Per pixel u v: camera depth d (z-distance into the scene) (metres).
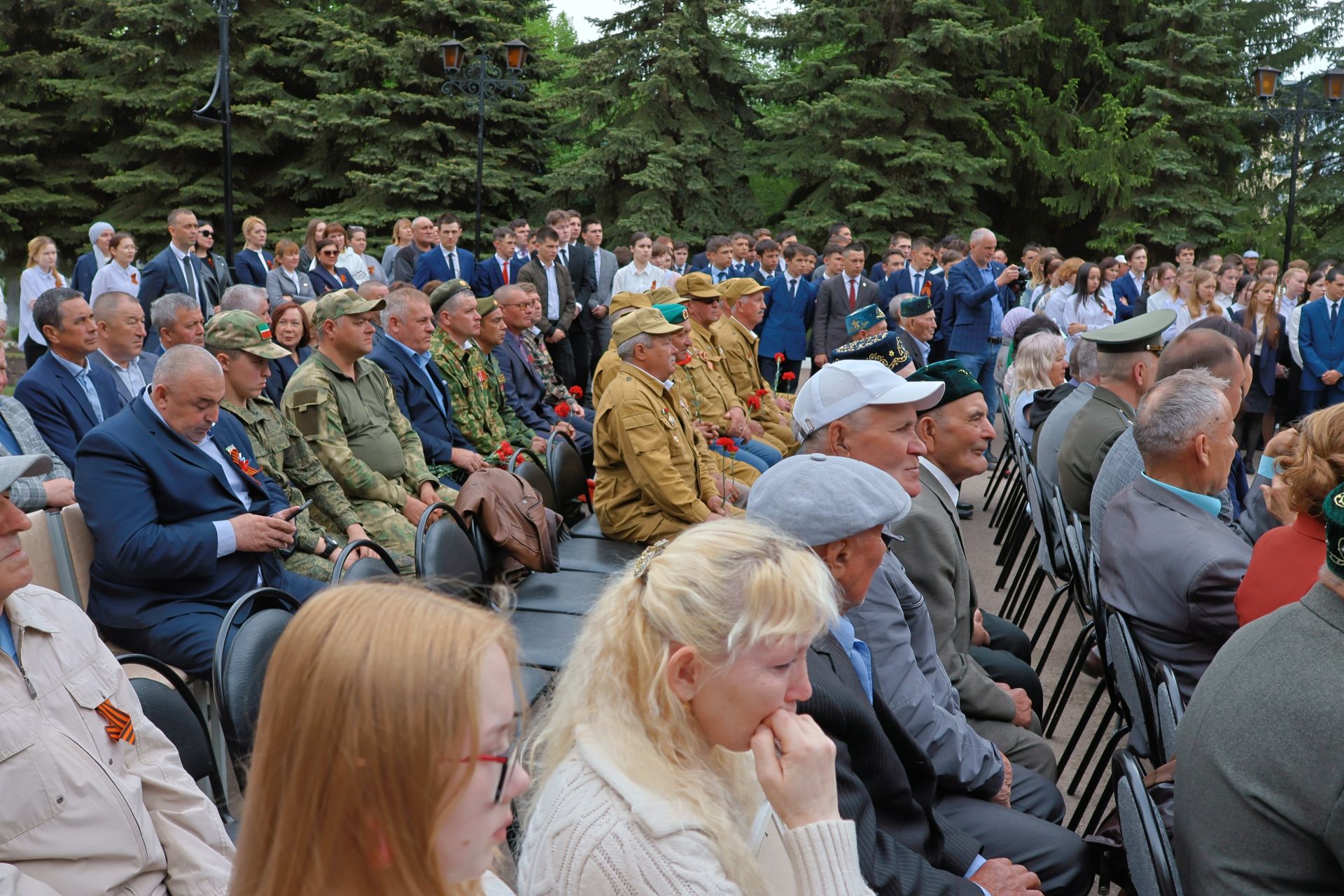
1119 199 22.44
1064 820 3.65
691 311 7.16
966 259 10.27
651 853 1.38
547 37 28.81
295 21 22.56
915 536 3.11
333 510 4.64
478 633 1.07
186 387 3.60
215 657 2.52
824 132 22.06
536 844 1.45
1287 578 2.59
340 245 10.84
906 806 2.27
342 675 1.02
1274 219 23.09
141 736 2.25
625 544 4.88
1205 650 2.98
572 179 22.48
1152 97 22.50
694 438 5.41
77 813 2.06
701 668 1.48
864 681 2.42
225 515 3.73
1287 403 10.84
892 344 4.89
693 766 1.50
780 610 1.46
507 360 7.09
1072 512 4.29
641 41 22.81
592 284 12.05
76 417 4.82
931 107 22.38
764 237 13.65
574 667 1.56
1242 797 1.89
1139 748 3.04
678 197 22.92
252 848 1.06
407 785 1.01
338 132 22.36
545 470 5.12
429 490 5.23
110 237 10.56
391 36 22.83
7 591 2.06
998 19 23.12
